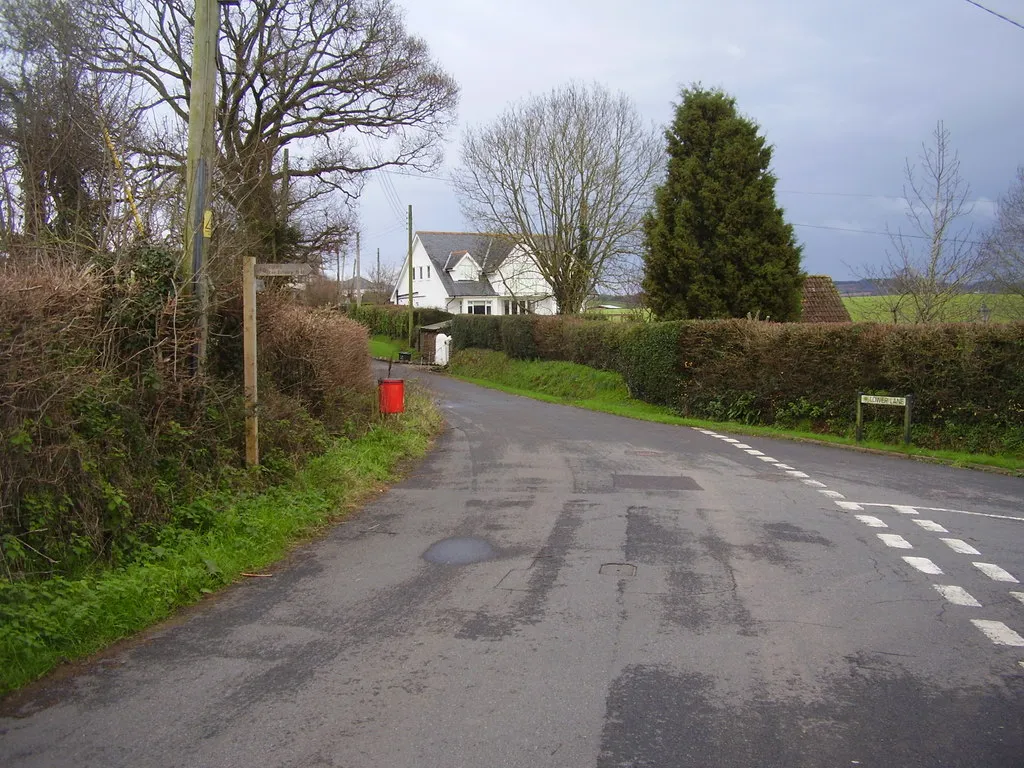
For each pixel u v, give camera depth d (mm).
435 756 4090
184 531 7906
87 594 5973
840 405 18938
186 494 8539
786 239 27312
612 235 39656
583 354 33094
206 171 9875
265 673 5148
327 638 5777
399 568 7633
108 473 7500
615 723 4449
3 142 11711
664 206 28266
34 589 5875
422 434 17531
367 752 4133
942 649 5578
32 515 6375
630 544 8500
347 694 4820
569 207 39875
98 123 11562
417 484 12234
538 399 30016
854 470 13773
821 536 8883
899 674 5148
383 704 4684
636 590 6883
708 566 7648
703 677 5074
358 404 16609
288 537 8695
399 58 27422
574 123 39406
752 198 26672
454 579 7258
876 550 8297
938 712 4609
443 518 9836
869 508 10492
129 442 8000
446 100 29078
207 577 7016
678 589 6914
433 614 6289
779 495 11328
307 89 26641
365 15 26438
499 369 39750
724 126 27031
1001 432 15719
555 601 6594
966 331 16188
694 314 27797
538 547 8391
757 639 5738
